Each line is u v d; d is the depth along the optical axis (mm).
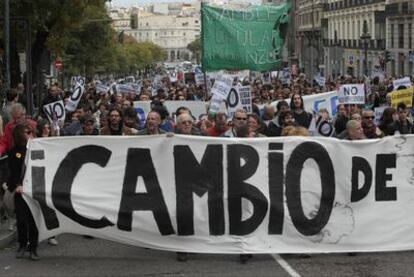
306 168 9305
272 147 9266
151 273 8406
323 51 80312
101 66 73812
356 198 9359
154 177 9156
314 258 9102
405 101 17031
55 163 9086
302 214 9219
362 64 80062
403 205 9445
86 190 9086
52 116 14836
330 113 18297
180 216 9102
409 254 9297
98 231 9078
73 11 26219
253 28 18094
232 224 9141
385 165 9430
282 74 42062
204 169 9172
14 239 10211
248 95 14508
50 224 9031
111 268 8641
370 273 8281
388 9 69938
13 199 9219
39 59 29016
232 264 8820
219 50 18062
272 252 9062
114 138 9141
